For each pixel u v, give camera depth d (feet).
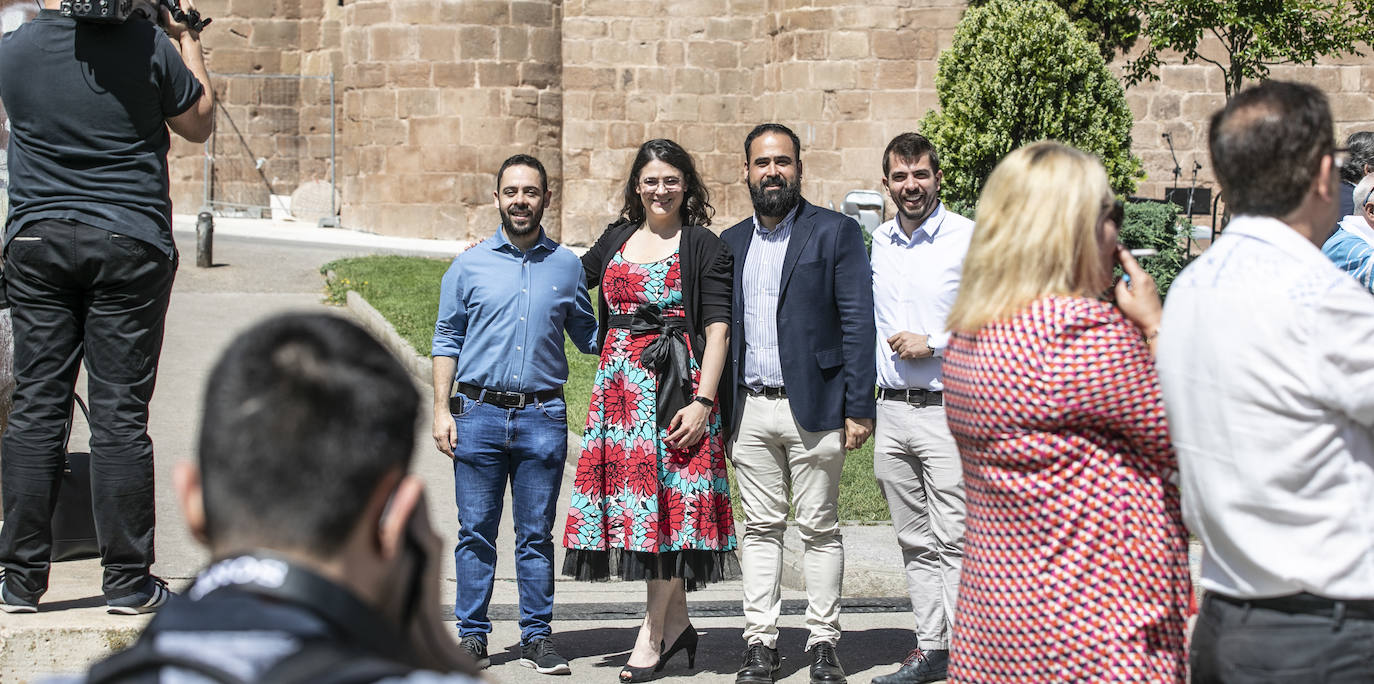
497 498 17.74
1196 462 9.34
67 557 17.80
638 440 17.20
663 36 71.10
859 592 21.97
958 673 10.14
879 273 17.48
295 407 4.91
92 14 14.02
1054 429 9.57
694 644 18.07
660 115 71.31
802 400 16.90
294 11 78.18
